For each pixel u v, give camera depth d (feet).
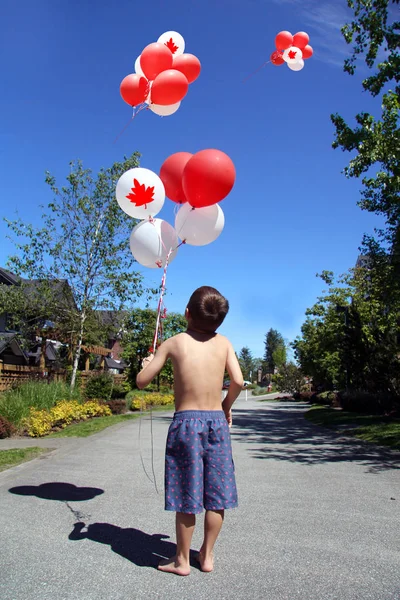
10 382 51.67
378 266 50.16
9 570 9.47
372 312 76.33
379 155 40.04
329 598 8.52
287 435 38.81
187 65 17.25
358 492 17.16
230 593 8.66
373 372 55.93
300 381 149.59
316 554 10.70
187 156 15.01
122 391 75.41
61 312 58.90
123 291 58.59
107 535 11.70
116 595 8.48
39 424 33.86
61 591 8.59
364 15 43.70
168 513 13.73
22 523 12.46
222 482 9.57
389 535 12.08
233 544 11.32
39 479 18.10
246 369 410.72
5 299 57.00
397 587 9.01
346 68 45.62
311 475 20.59
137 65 17.28
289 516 13.79
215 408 9.96
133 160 58.70
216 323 10.37
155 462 22.74
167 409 77.30
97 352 78.79
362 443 32.89
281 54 26.30
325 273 98.99
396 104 40.11
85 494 15.85
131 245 15.28
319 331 101.30
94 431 37.11
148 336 101.91
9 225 55.93
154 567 9.80
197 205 14.17
